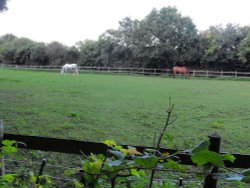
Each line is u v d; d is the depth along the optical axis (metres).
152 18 36.81
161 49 35.69
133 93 14.73
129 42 39.22
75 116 8.38
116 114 9.04
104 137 6.27
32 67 41.31
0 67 41.84
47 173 3.96
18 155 4.52
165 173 3.77
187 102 12.29
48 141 2.52
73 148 2.47
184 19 36.19
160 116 8.95
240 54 32.66
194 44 35.94
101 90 15.63
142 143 5.90
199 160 1.32
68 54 44.03
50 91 14.58
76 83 19.66
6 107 9.47
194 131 7.18
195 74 32.97
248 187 3.68
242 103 12.41
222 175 1.37
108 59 40.47
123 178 1.75
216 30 35.50
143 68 36.34
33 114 8.44
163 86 19.42
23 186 2.57
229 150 5.67
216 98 13.92
